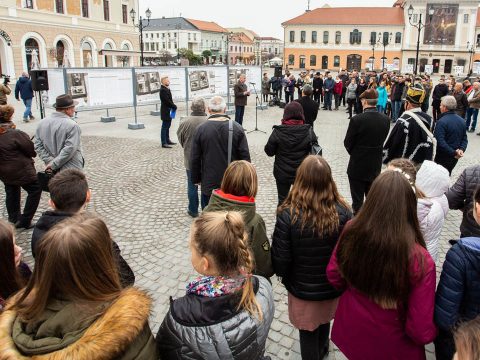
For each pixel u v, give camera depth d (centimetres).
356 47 7031
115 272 152
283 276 260
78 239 141
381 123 499
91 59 4319
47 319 139
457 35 6512
